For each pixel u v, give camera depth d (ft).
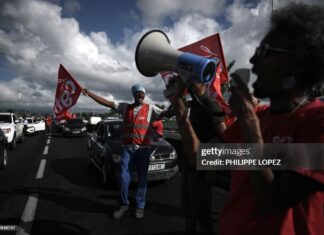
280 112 3.22
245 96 3.02
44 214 13.98
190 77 3.98
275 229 3.13
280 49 3.02
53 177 22.11
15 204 15.46
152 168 18.69
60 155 34.04
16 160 30.25
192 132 4.14
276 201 2.83
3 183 20.13
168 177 19.20
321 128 2.79
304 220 3.08
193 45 8.77
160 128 21.98
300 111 3.05
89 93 12.63
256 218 3.25
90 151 26.23
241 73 3.04
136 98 13.35
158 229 12.21
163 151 19.38
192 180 8.30
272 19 3.25
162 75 4.73
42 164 27.76
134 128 13.35
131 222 12.96
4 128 38.75
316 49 2.95
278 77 3.06
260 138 2.94
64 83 10.83
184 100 4.14
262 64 3.14
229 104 3.16
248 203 3.36
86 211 14.42
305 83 3.05
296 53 2.95
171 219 13.33
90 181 20.86
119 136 21.71
